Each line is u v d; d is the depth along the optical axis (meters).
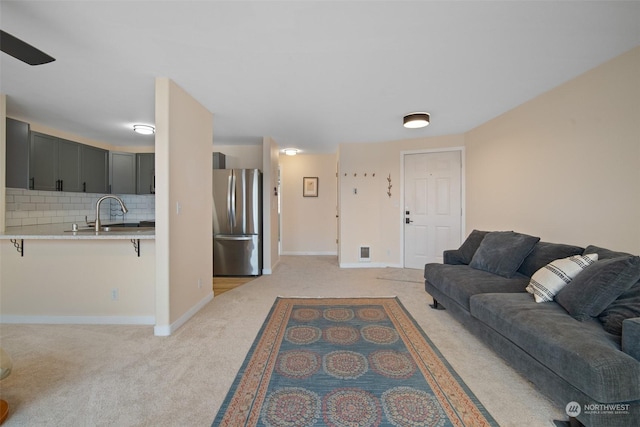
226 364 2.11
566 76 2.64
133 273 2.83
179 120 2.80
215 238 4.81
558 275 2.06
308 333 2.63
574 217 2.71
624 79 2.25
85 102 3.22
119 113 3.59
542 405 1.68
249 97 3.08
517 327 1.80
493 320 2.04
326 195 6.86
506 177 3.66
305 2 1.65
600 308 1.72
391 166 5.28
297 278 4.67
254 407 1.66
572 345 1.46
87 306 2.85
